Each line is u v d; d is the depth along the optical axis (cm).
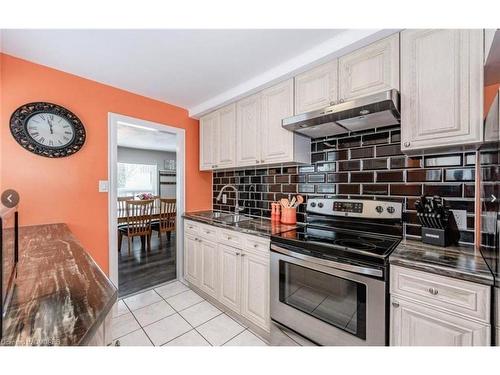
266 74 195
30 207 180
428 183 145
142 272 307
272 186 240
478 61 106
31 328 57
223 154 254
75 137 199
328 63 162
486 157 107
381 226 158
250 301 183
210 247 227
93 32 145
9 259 105
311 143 207
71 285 81
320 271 134
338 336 127
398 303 108
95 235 213
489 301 86
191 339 172
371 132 171
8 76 170
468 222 130
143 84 221
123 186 608
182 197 284
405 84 127
